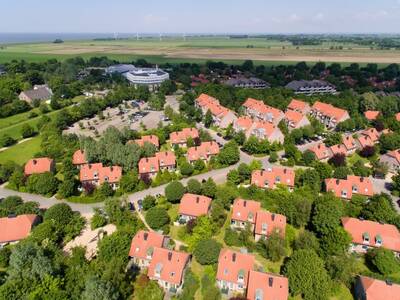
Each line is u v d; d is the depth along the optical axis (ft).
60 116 564.30
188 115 617.21
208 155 433.07
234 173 366.22
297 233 292.40
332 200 295.48
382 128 529.45
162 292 229.45
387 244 264.52
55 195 361.51
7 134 544.21
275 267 254.06
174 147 462.60
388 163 416.87
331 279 236.22
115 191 360.48
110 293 200.85
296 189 348.79
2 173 384.68
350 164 433.48
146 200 324.19
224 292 232.53
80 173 370.73
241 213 298.76
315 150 435.12
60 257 241.76
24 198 353.51
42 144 480.23
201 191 339.77
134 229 284.82
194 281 234.38
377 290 214.48
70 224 290.35
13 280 206.59
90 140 428.15
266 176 359.05
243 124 526.16
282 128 517.55
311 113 628.28
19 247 228.84
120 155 390.63
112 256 244.83
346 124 542.16
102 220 302.86
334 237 257.75
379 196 311.68
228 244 276.62
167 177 383.86
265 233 277.44
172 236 290.15
